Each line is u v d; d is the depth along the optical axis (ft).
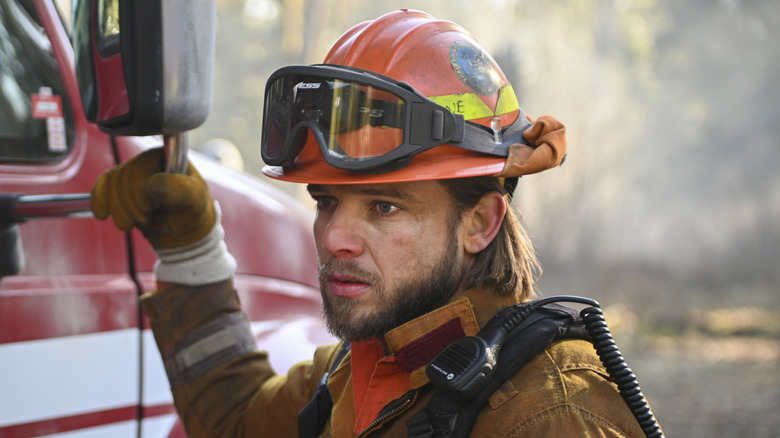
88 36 9.95
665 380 49.93
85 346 12.68
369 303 9.44
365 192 9.42
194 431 12.05
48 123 12.99
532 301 9.67
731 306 76.84
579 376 8.66
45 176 12.75
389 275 9.41
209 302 12.06
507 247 10.07
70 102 13.32
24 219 11.07
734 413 41.39
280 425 11.57
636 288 77.25
